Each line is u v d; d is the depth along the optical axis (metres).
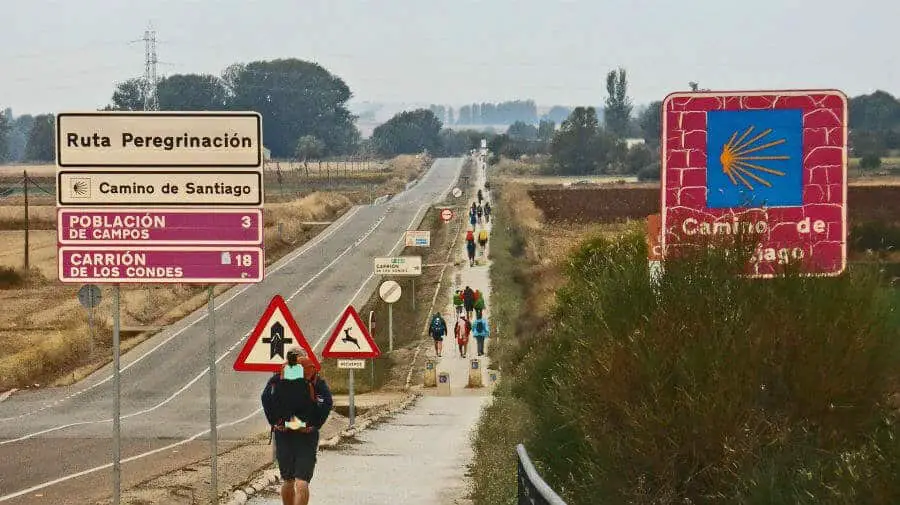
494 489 27.55
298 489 22.70
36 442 51.19
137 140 22.88
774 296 19.77
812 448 17.66
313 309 117.12
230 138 22.92
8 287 131.88
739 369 18.52
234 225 23.00
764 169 26.27
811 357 18.47
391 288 92.69
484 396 74.12
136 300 118.44
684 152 26.45
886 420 17.55
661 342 19.42
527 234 165.12
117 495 22.81
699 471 18.44
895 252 75.12
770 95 26.30
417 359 90.19
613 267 24.02
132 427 58.88
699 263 21.22
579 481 21.95
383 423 55.16
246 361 30.11
